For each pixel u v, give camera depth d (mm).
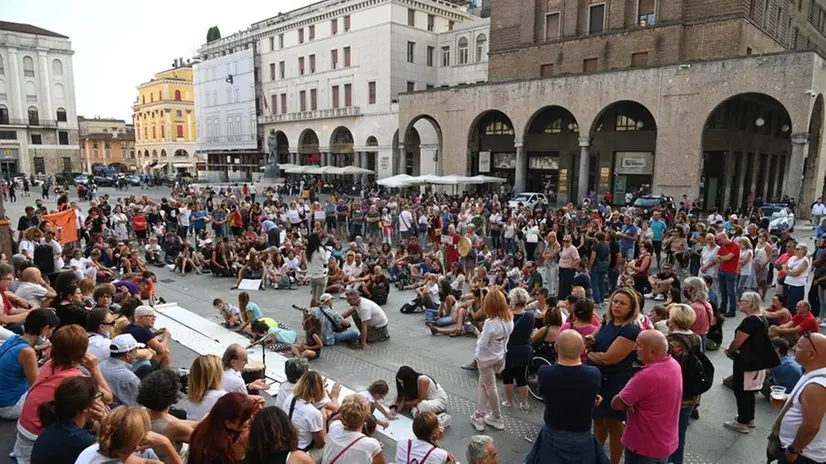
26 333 6406
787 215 25359
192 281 15719
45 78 72312
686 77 28516
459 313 10703
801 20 42469
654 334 4684
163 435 4672
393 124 50344
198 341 9984
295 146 61062
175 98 91625
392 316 12219
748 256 12375
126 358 6039
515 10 40719
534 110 34688
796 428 4379
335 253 17312
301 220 24312
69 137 75500
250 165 67562
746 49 31875
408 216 21828
